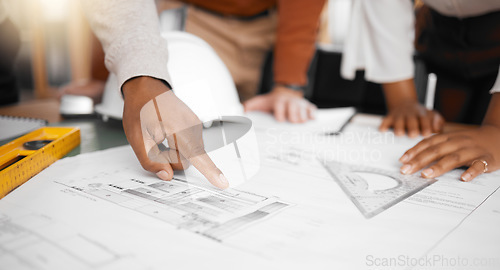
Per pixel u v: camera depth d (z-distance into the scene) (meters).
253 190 0.34
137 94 0.37
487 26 0.62
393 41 0.69
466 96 0.75
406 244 0.24
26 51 2.79
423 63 0.87
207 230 0.26
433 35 0.74
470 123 0.75
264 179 0.37
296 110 0.68
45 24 2.75
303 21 0.77
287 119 0.71
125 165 0.40
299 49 0.79
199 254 0.22
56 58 2.81
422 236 0.26
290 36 0.78
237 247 0.23
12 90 0.86
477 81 0.73
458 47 0.68
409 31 0.70
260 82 1.00
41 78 2.85
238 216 0.28
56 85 2.86
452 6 0.62
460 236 0.26
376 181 0.38
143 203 0.30
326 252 0.23
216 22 0.91
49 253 0.22
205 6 0.90
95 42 0.97
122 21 0.42
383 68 0.72
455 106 0.77
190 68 0.51
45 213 0.28
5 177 0.31
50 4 2.70
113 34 0.42
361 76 1.05
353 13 0.75
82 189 0.33
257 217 0.28
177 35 0.58
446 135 0.45
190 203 0.30
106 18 0.42
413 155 0.43
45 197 0.31
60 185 0.34
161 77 0.39
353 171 0.41
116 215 0.28
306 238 0.25
